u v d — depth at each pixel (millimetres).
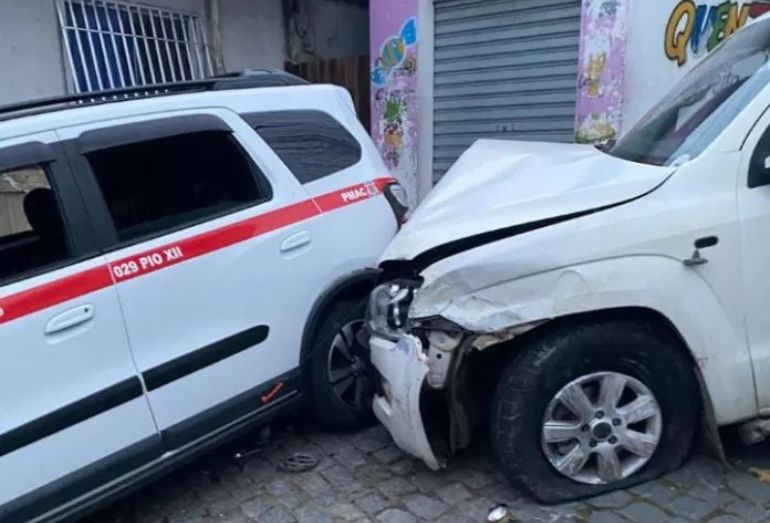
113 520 3488
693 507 3135
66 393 2949
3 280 2896
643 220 3064
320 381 4004
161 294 3260
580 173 3346
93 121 3275
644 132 3828
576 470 3209
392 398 3375
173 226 3410
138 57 8062
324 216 3967
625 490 3285
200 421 3396
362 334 3812
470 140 8367
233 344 3527
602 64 6812
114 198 3277
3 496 2789
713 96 3492
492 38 7922
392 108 8656
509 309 3039
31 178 3121
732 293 3102
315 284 3898
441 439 3596
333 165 4152
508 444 3148
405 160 8648
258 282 3631
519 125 7891
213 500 3598
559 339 3090
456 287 3107
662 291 3047
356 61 9266
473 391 3344
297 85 4250
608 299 3016
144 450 3195
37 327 2881
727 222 3074
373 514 3352
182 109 3578
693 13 6348
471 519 3240
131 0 7906
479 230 3186
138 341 3182
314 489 3617
